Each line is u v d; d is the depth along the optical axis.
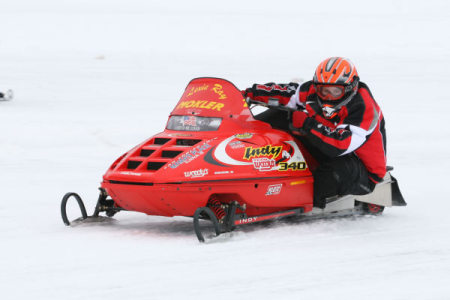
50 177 29.94
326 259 17.41
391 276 16.02
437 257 17.88
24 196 26.09
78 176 30.39
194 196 19.00
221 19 177.62
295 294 14.52
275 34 139.88
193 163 19.19
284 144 21.25
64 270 15.99
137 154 20.56
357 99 21.30
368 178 22.22
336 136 20.56
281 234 20.27
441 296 14.55
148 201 19.30
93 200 25.77
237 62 90.94
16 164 32.47
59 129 41.59
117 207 21.48
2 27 141.00
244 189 19.80
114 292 14.41
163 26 152.62
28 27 143.12
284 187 20.88
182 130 20.98
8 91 54.94
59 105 53.22
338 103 21.23
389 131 45.19
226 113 20.80
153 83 69.50
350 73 20.95
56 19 165.12
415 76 78.56
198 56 98.12
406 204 24.61
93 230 20.62
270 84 24.16
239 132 20.70
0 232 20.19
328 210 22.56
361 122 21.05
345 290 14.87
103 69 80.62
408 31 149.50
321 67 21.22
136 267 16.28
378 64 90.88
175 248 18.23
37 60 88.81
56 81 69.00
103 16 180.88
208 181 19.12
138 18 174.75
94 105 53.94
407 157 37.03
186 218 23.41
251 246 18.61
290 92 23.98
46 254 17.48
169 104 55.75
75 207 24.41
